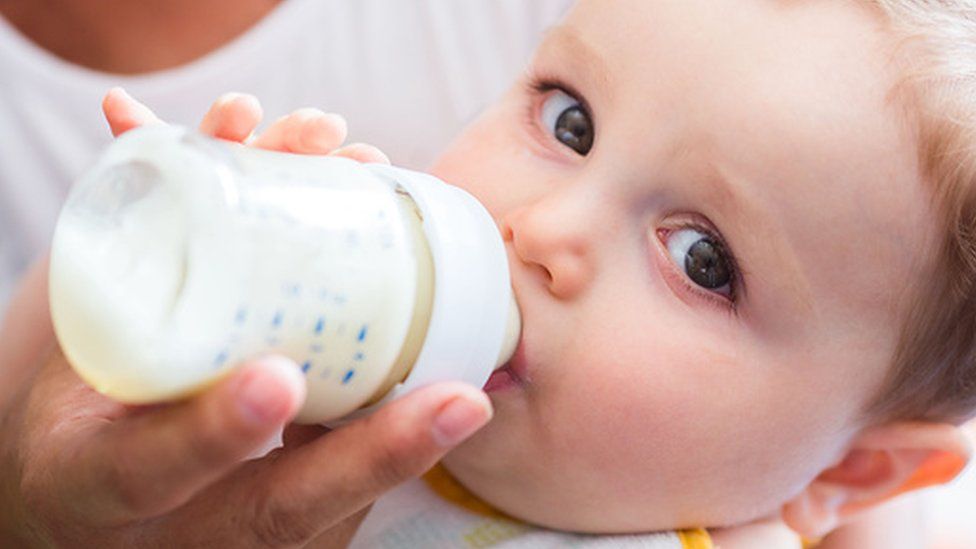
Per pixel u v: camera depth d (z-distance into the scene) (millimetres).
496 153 1221
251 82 1881
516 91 1277
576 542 1266
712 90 1104
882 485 1366
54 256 772
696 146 1102
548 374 1112
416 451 844
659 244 1127
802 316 1161
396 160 1970
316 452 886
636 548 1250
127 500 884
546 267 1084
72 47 1854
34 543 1156
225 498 941
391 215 879
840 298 1167
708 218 1118
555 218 1082
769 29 1132
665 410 1133
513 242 1102
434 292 899
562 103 1218
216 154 789
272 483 905
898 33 1155
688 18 1141
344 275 827
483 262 929
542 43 1282
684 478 1193
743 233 1115
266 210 794
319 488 878
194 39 1869
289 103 1922
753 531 1343
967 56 1170
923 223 1165
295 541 936
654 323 1115
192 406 778
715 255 1137
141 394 761
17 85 1842
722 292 1152
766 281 1136
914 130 1140
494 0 1978
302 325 805
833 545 1797
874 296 1180
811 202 1115
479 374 946
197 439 781
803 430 1224
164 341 734
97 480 895
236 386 747
